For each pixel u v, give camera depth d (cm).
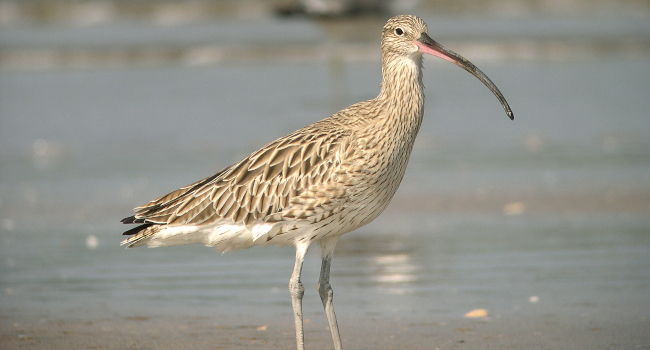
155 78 3378
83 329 1031
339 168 911
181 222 941
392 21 957
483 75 969
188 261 1306
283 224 930
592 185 1683
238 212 935
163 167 1931
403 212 1553
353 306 1106
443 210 1555
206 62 3772
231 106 2764
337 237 955
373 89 3034
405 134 935
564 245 1327
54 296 1150
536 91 2914
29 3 5616
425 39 948
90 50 4034
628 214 1481
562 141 2120
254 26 4959
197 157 2028
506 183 1725
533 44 3956
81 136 2328
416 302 1112
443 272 1225
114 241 1406
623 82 3050
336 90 2914
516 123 2380
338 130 930
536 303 1093
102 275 1238
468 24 4909
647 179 1711
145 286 1191
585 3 5612
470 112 2555
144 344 983
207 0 5744
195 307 1107
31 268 1270
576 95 2822
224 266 1281
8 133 2377
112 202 1642
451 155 1998
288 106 2742
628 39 4047
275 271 1257
